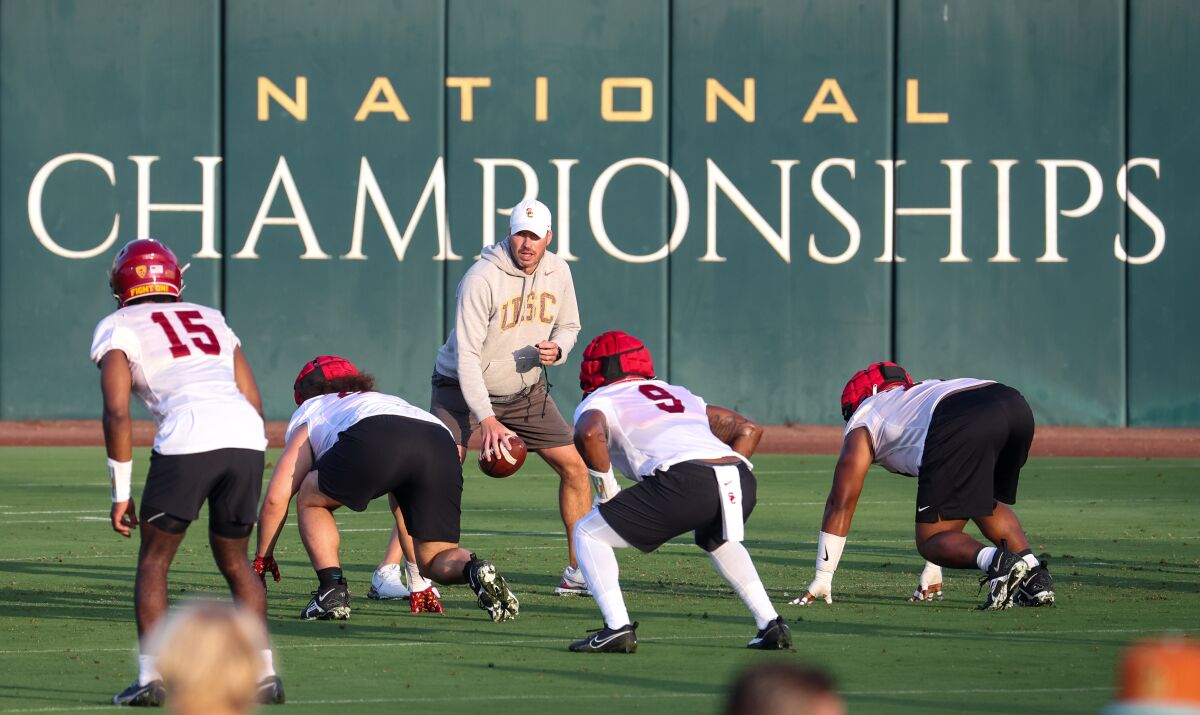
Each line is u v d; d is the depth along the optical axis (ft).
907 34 238.68
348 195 236.63
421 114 237.45
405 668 74.84
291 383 236.84
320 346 237.25
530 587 104.99
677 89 238.48
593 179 238.27
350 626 88.48
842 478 95.76
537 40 237.45
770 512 150.30
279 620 90.63
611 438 79.77
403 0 236.43
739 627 87.76
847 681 71.31
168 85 235.61
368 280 237.25
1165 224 239.30
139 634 66.03
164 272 72.28
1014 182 239.30
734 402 239.91
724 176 238.68
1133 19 238.89
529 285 101.96
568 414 238.48
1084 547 124.36
